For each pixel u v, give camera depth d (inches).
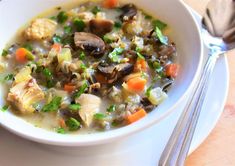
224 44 18.2
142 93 16.2
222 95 16.3
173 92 15.8
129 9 19.1
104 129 15.3
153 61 17.1
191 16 17.5
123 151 14.8
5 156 14.8
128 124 15.2
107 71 16.4
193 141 15.1
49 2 19.4
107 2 19.6
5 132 15.2
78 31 18.6
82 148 14.6
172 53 17.4
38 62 17.2
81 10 19.5
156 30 18.0
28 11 19.0
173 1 18.2
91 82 16.4
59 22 19.1
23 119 15.6
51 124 15.5
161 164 14.3
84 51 17.6
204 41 18.1
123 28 18.5
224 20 18.8
